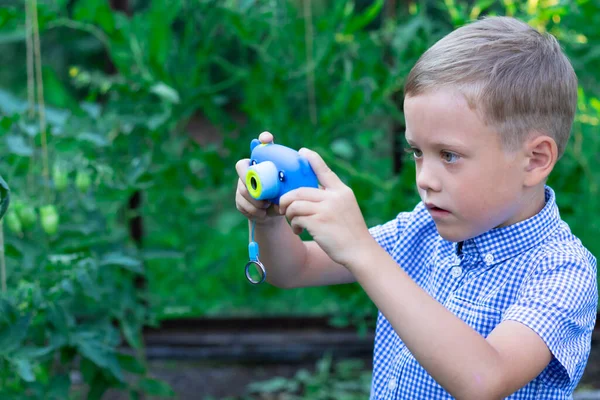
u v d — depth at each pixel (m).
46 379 2.17
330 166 2.61
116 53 2.45
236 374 2.84
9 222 1.97
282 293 3.18
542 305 1.12
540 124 1.14
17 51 5.29
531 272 1.21
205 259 3.07
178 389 2.73
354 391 2.70
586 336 1.20
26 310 1.88
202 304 2.92
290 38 2.54
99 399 2.20
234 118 3.59
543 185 1.25
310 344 2.94
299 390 2.73
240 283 3.05
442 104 1.10
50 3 2.40
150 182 2.35
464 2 2.85
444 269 1.31
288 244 1.40
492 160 1.12
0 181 1.44
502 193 1.14
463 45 1.13
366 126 2.95
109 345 2.14
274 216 1.32
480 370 1.03
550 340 1.10
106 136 2.35
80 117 2.34
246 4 2.45
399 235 1.45
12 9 2.28
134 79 2.41
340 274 1.49
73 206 2.24
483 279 1.25
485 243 1.24
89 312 2.22
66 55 5.12
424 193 1.17
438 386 1.27
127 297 2.33
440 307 1.06
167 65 2.51
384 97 2.54
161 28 2.41
